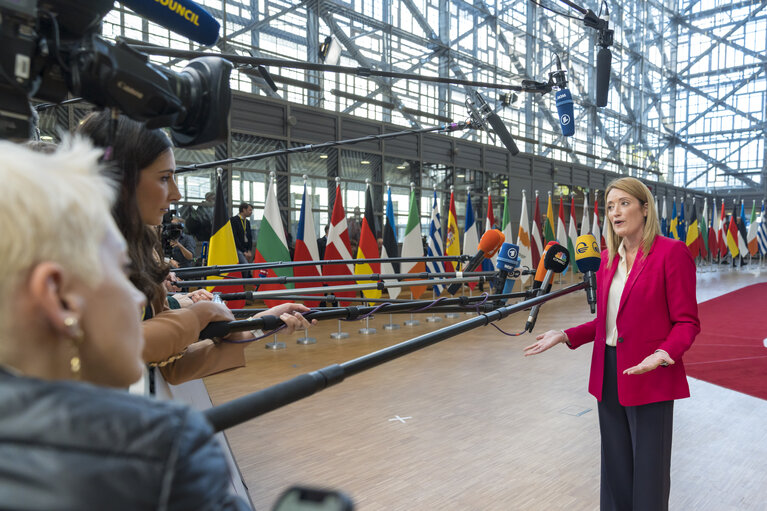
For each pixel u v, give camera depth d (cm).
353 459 314
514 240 1611
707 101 2730
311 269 721
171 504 36
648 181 2325
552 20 1827
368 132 1216
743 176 2647
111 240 51
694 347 641
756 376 503
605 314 215
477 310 215
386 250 841
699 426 375
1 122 61
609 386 214
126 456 36
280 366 522
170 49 183
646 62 2464
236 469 192
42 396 39
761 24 2573
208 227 937
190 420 41
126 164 102
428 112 1373
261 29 1044
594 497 267
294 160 1077
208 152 952
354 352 585
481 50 1551
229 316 130
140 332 54
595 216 1286
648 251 204
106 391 41
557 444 336
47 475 35
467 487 279
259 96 1013
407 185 1309
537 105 1739
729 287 1341
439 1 1411
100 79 67
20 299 42
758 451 330
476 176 1497
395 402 421
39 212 42
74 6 65
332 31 1166
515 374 502
